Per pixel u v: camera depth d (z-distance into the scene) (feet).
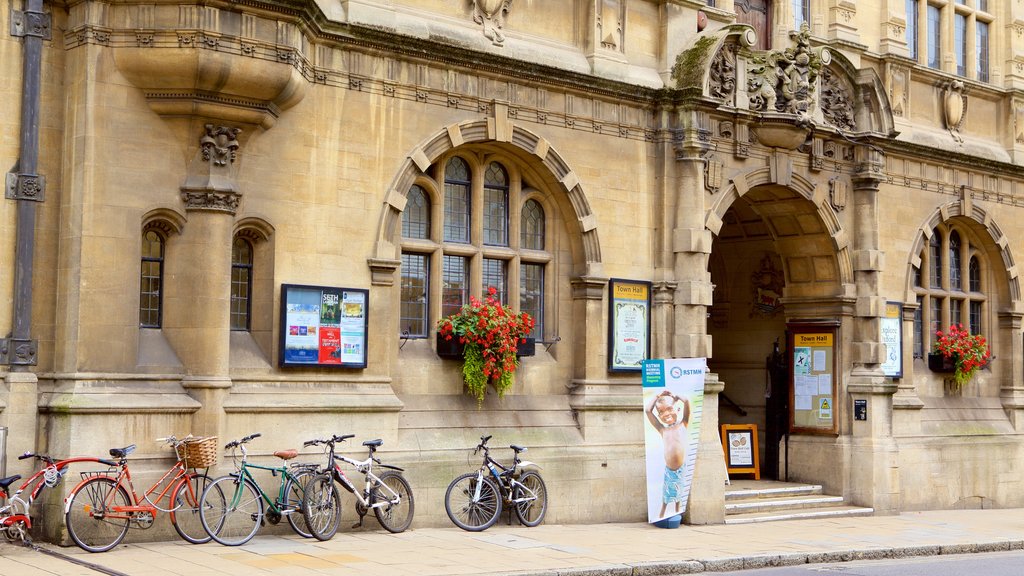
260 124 48.55
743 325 76.54
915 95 77.10
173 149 47.29
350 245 51.83
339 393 51.11
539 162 58.49
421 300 55.93
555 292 60.23
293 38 47.88
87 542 43.06
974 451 76.74
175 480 45.14
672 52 63.67
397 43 53.01
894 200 73.82
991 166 79.71
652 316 62.08
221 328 47.44
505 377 55.88
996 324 81.56
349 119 51.96
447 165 57.00
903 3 76.13
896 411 72.64
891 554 53.21
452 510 52.90
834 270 70.59
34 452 45.03
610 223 60.70
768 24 70.69
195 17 45.65
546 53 59.06
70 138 46.11
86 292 45.47
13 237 45.39
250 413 48.39
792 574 46.68
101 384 45.50
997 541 57.82
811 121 66.44
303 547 45.68
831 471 70.08
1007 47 82.58
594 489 58.54
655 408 57.77
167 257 47.57
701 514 60.18
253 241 49.90
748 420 75.82
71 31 46.32
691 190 62.28
